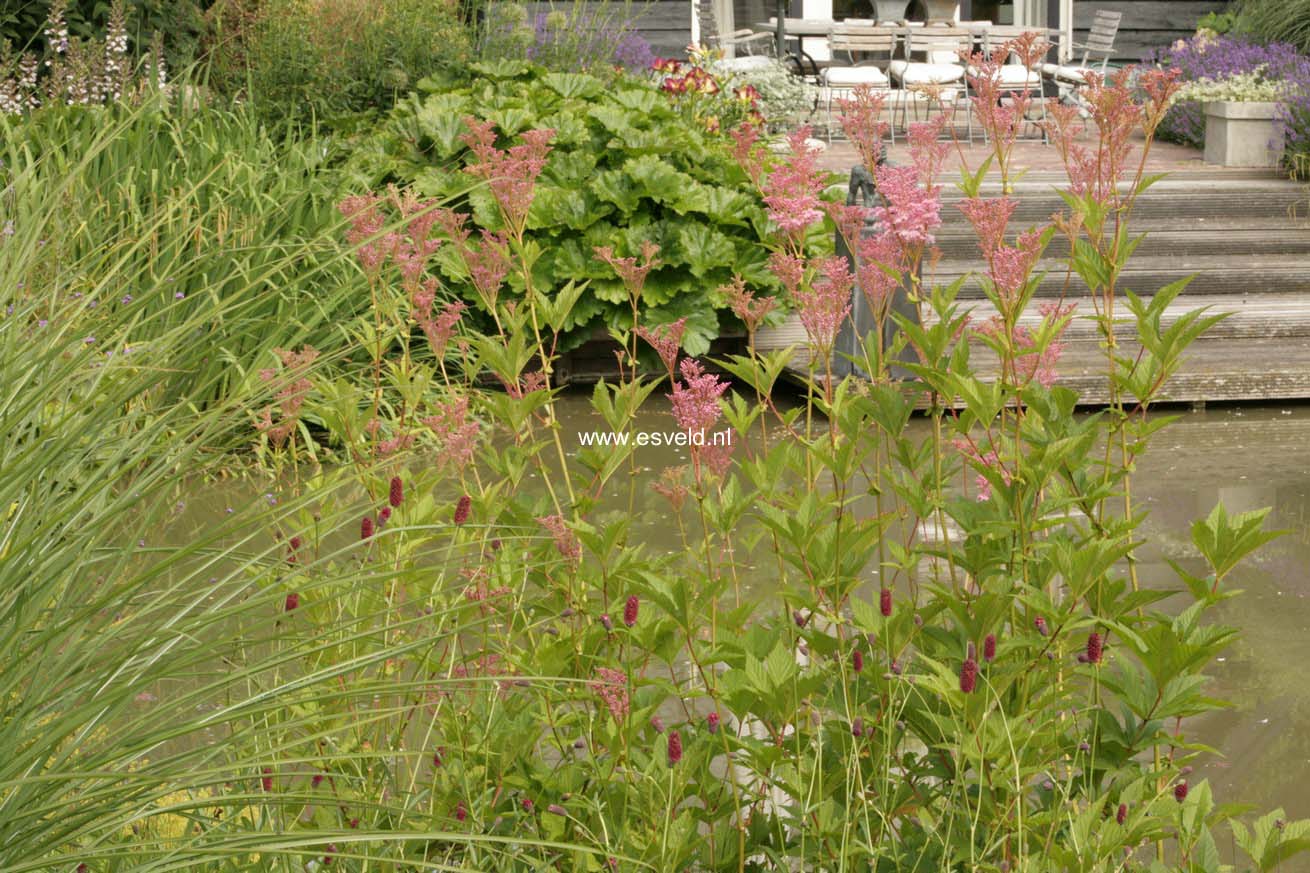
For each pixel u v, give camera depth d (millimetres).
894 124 13953
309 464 5965
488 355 2836
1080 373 7621
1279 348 8422
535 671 2322
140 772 1518
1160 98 2592
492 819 2197
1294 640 4363
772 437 6867
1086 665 2406
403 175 8680
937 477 2545
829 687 2355
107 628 1853
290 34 10602
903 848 2223
